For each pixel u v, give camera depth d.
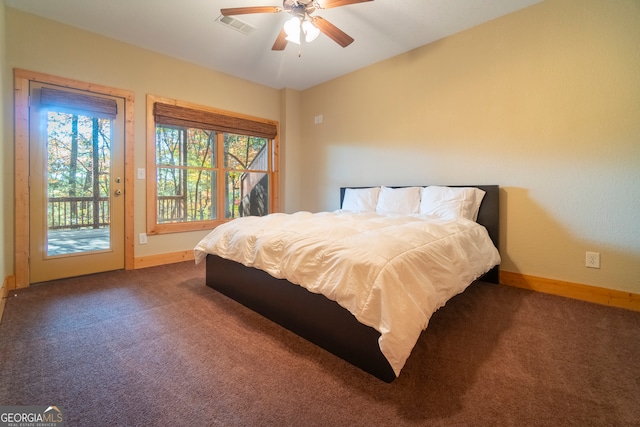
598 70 2.11
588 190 2.19
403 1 2.34
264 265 1.73
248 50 3.13
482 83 2.66
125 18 2.54
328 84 4.02
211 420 1.02
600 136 2.12
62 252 2.64
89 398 1.12
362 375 1.27
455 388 1.19
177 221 3.44
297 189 4.46
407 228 1.79
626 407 1.08
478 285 2.58
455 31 2.78
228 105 3.76
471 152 2.76
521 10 2.43
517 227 2.51
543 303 2.14
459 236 1.95
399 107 3.29
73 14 2.46
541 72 2.35
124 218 2.96
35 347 1.49
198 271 2.95
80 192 2.72
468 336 1.64
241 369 1.32
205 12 2.46
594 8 2.11
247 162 4.12
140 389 1.17
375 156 3.55
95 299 2.17
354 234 1.60
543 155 2.37
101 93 2.79
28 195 2.44
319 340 1.50
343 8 2.43
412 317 1.18
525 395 1.15
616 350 1.49
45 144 2.51
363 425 1.00
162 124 3.26
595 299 2.17
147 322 1.79
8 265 2.33
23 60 2.39
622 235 2.07
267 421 1.02
